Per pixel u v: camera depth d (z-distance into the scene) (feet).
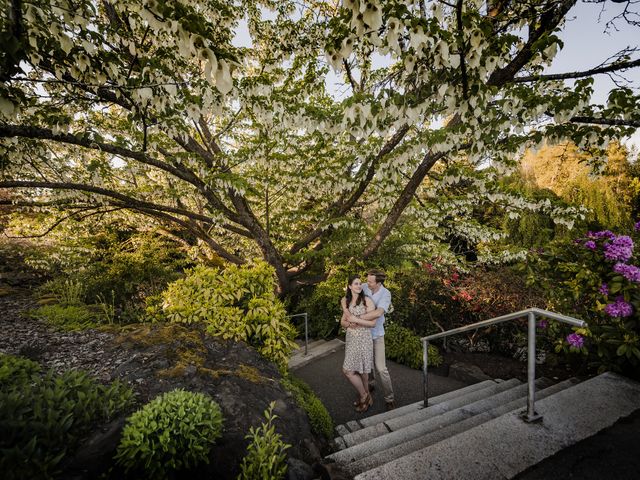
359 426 10.62
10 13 5.44
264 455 6.09
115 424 6.89
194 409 6.77
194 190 22.47
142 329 12.69
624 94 7.80
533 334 6.45
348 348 11.60
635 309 8.67
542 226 30.17
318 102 16.76
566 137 9.23
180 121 12.67
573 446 5.71
